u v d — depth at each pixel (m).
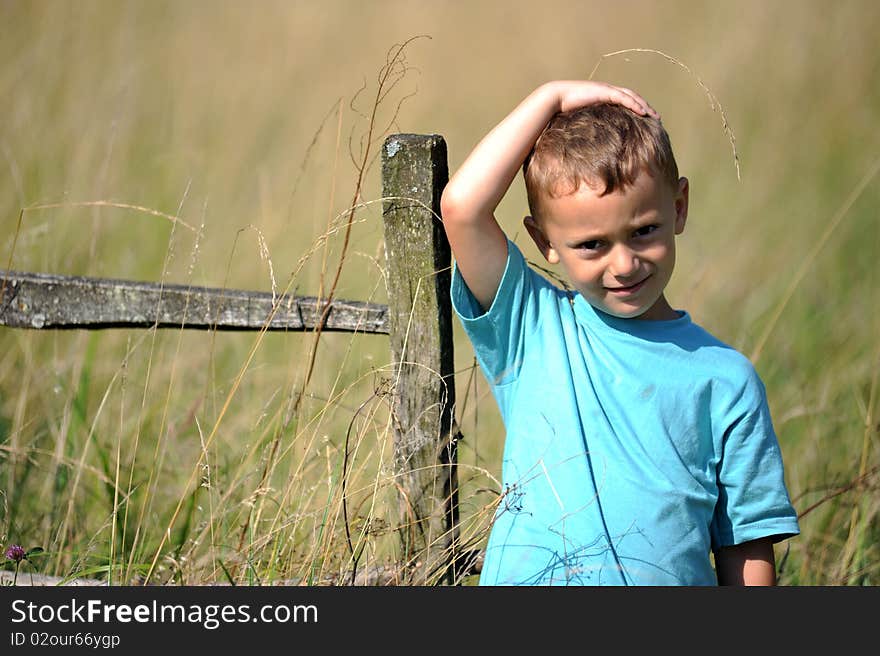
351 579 9.95
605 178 8.12
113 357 15.96
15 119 21.72
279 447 11.09
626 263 8.30
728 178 25.56
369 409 10.45
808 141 27.00
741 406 8.68
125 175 21.67
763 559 8.91
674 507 8.56
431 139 9.58
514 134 8.93
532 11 33.38
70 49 25.16
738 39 31.72
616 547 8.56
